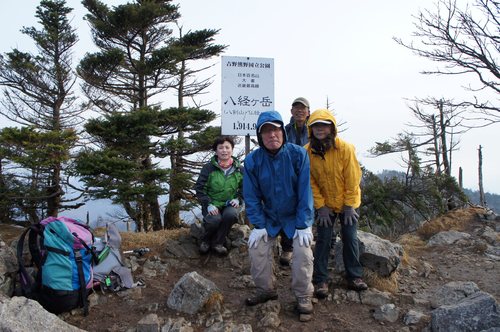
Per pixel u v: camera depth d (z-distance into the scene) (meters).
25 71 14.30
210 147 13.26
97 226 6.46
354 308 3.78
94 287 3.98
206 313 3.65
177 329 3.38
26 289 3.49
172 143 12.15
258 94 5.89
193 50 14.77
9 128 10.74
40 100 15.25
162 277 4.45
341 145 3.65
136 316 3.66
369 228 10.80
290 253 4.65
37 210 12.75
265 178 3.48
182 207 12.55
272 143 3.37
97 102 15.32
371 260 4.25
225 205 4.79
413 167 12.04
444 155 16.67
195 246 5.08
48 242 3.49
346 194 3.71
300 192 3.45
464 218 6.81
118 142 11.91
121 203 11.03
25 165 10.54
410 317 3.56
